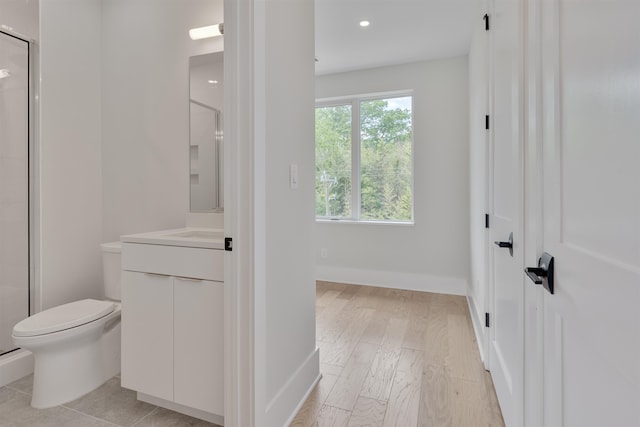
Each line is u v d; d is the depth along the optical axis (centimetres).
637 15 50
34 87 210
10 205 202
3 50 198
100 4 243
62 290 224
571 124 76
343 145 396
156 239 154
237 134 127
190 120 216
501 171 161
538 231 98
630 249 53
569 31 77
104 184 244
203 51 212
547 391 92
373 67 367
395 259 368
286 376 153
